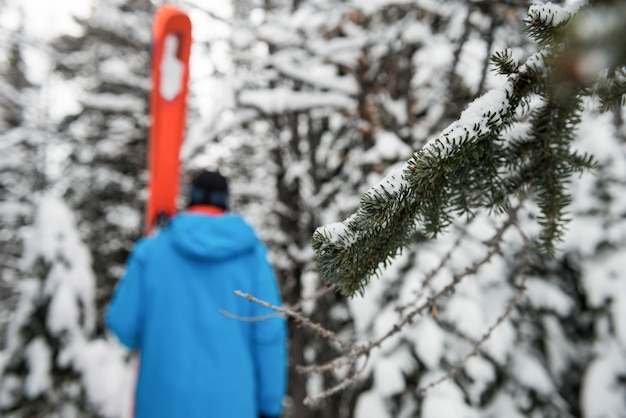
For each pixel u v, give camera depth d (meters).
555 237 0.74
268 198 6.02
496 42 2.73
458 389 2.98
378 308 3.44
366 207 0.65
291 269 5.36
